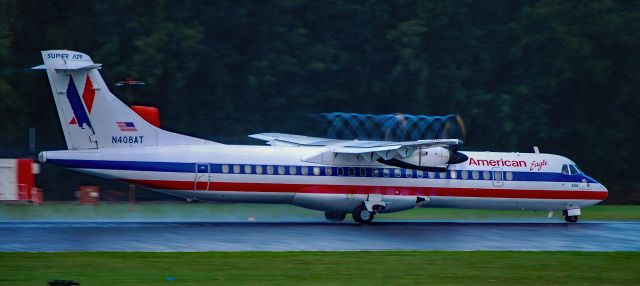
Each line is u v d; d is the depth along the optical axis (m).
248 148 132.25
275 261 90.75
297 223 136.88
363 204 136.00
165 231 117.62
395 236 118.75
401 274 84.62
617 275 87.00
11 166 170.62
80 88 122.38
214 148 129.75
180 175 126.44
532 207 147.88
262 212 168.12
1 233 110.69
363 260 93.06
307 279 80.38
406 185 138.25
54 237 107.19
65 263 85.94
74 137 122.56
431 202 141.38
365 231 124.38
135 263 87.06
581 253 103.69
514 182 144.88
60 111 121.81
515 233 128.12
